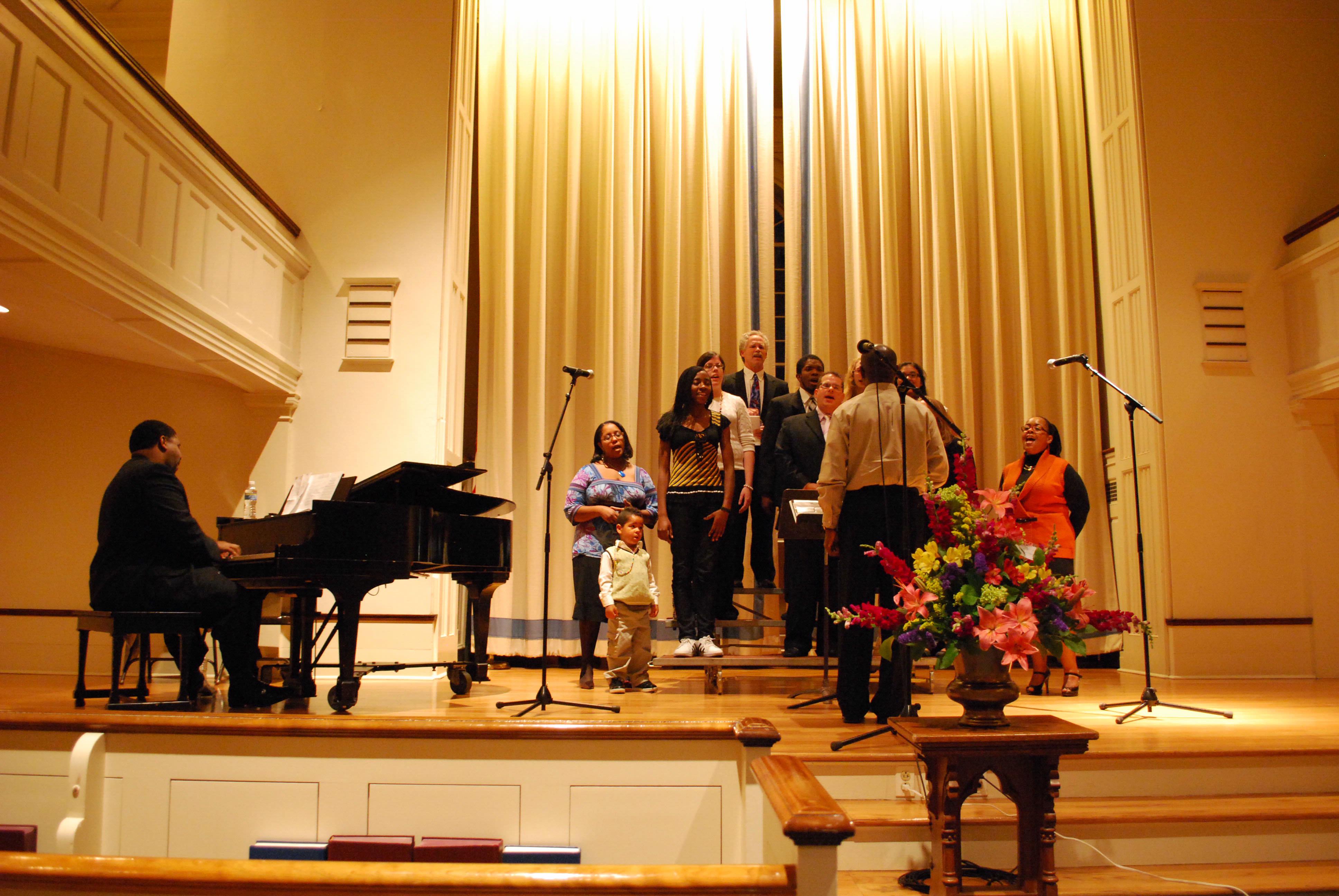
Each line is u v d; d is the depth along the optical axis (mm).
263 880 1493
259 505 5289
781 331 6574
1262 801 2877
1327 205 6102
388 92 5730
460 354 6004
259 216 4949
